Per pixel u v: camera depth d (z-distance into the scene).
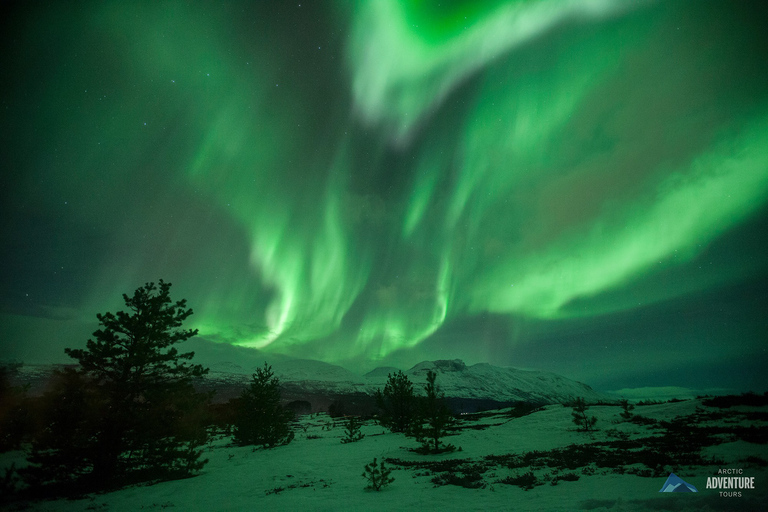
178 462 17.73
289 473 16.09
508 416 38.88
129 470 17.08
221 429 36.19
